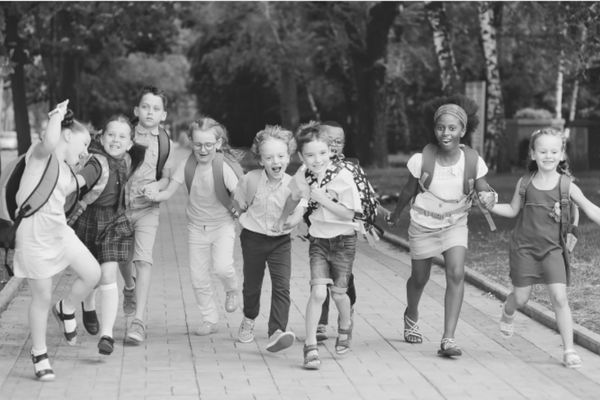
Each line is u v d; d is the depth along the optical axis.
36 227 8.05
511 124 40.16
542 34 37.81
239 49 49.47
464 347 9.42
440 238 9.13
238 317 10.88
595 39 23.64
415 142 63.56
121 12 34.34
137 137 9.66
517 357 9.01
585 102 54.66
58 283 13.07
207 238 9.78
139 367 8.56
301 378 8.22
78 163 8.67
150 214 9.66
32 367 8.54
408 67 48.12
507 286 12.39
